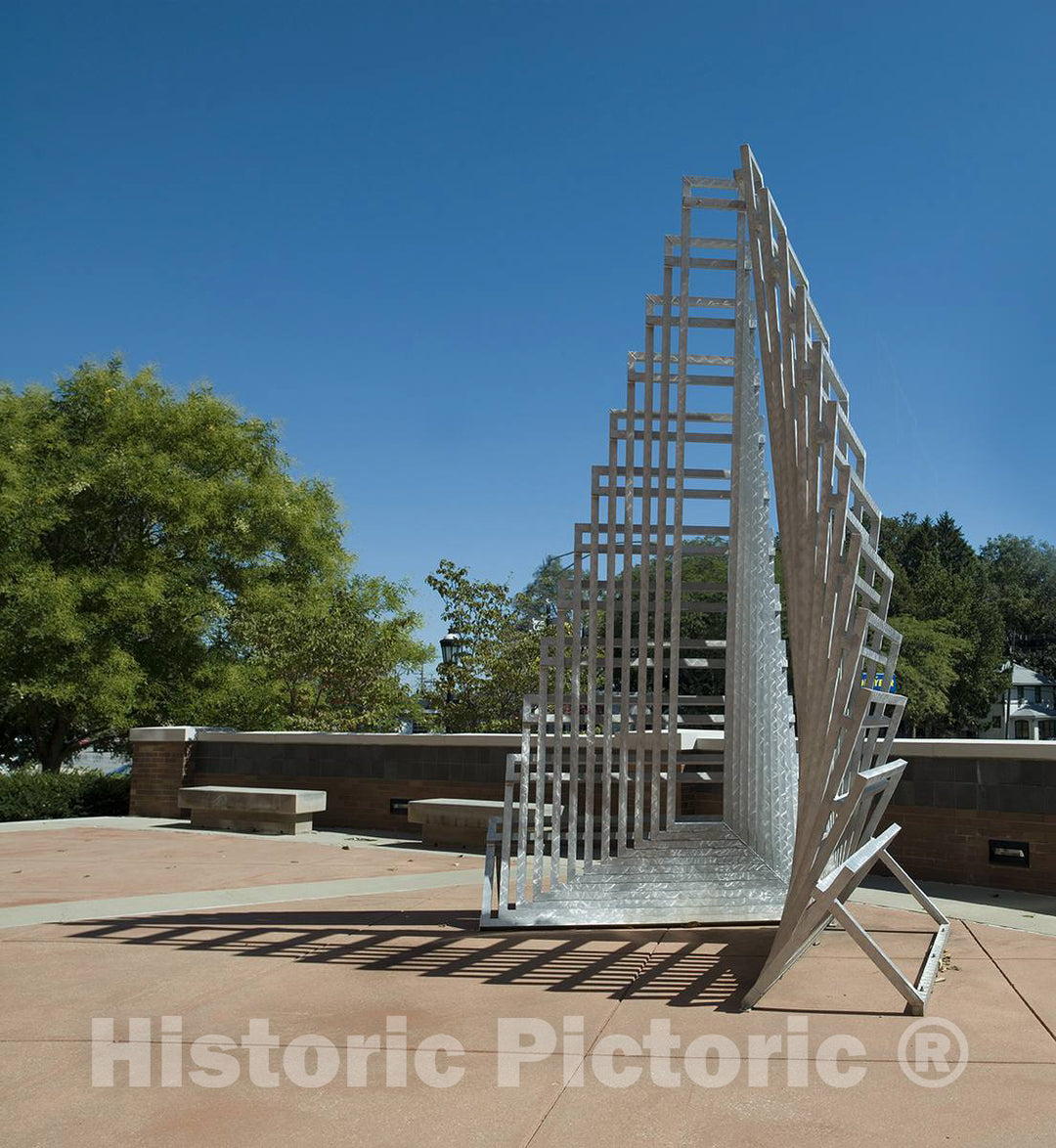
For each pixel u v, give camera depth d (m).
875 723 6.08
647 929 7.29
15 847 12.55
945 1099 4.02
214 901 8.54
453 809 12.22
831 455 5.29
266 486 24.11
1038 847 8.78
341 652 22.03
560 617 7.47
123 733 24.08
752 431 7.56
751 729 7.52
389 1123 3.82
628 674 7.35
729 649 7.50
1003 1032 4.89
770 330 6.25
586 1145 3.62
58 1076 4.32
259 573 24.50
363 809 14.68
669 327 7.46
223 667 22.97
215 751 16.30
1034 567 79.12
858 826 7.03
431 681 24.56
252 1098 4.05
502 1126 3.78
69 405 23.52
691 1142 3.64
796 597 5.91
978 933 7.16
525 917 7.14
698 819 9.72
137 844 12.85
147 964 6.30
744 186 6.73
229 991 5.68
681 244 7.46
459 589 21.58
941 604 46.16
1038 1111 3.90
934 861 9.49
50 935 7.17
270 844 12.86
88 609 22.05
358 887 9.28
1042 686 64.19
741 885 7.41
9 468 20.75
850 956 6.46
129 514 23.09
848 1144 3.61
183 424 23.39
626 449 7.46
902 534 54.16
